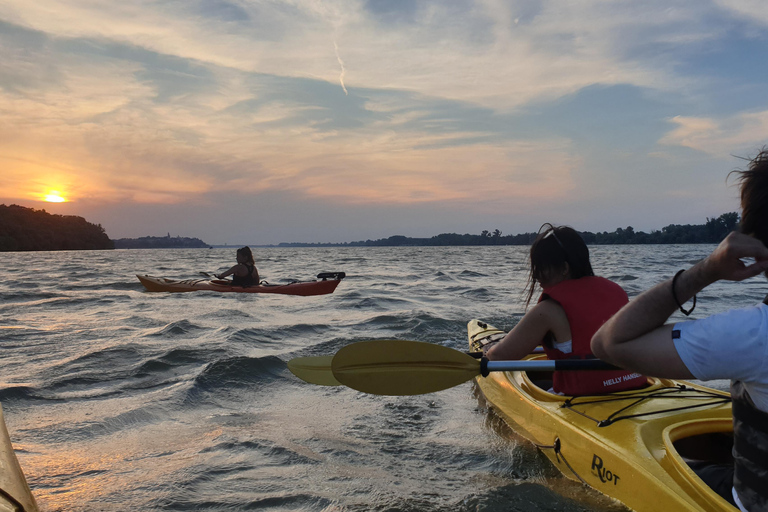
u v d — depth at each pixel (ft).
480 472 9.06
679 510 6.13
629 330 4.11
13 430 10.96
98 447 10.03
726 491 5.88
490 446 10.24
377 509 7.66
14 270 80.02
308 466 9.18
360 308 30.68
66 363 16.66
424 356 8.40
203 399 13.23
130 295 38.37
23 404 12.69
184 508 7.59
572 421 8.79
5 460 5.74
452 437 10.77
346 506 7.73
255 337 21.24
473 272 65.67
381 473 8.98
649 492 6.67
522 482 8.57
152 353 17.97
